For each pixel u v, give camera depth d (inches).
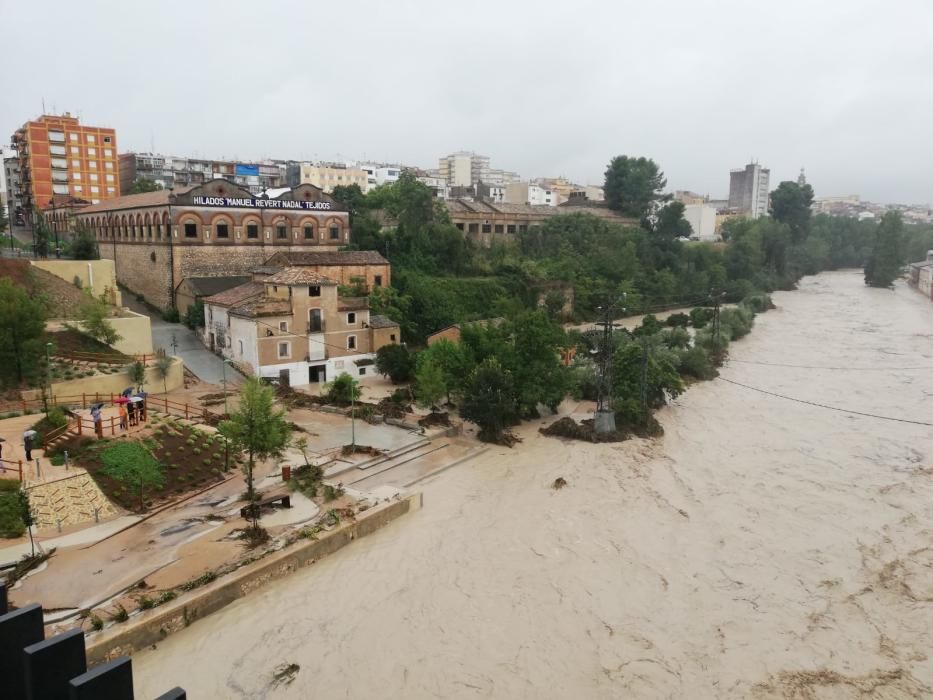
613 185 5590.6
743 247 5442.9
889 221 5831.7
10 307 1604.3
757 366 2743.6
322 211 3142.2
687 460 1670.8
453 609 1032.8
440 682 878.4
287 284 2126.0
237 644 939.3
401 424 1834.4
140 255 3073.3
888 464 1627.7
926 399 2208.4
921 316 4133.9
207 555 1083.9
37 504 1122.0
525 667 907.4
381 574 1127.0
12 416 1472.7
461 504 1400.1
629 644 955.3
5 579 970.7
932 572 1136.2
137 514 1195.9
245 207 2913.4
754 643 958.4
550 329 1958.7
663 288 4557.1
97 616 904.3
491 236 4436.5
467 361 1957.4
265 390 1242.6
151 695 834.2
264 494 1327.5
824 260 7495.1
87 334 1935.3
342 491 1368.1
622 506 1398.9
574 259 4266.7
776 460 1664.6
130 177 5757.9
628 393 2025.1
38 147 4616.1
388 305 2728.8
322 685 870.4
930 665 910.4
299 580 1100.5
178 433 1450.5
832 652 939.3
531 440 1820.9
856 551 1209.4
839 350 3058.6
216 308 2336.4
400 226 3553.2
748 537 1264.8
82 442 1315.2
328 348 2230.6
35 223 3939.5
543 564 1165.1
